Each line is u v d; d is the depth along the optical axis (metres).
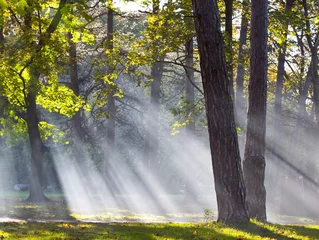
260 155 19.92
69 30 29.17
